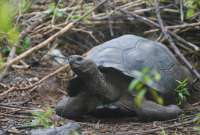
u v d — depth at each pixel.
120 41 9.92
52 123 9.00
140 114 9.41
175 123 9.30
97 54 9.63
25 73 12.38
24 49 12.18
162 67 9.80
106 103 9.40
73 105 9.49
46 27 12.70
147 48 9.89
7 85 11.60
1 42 12.11
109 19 13.13
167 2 13.48
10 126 9.04
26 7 12.63
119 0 13.62
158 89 9.40
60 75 12.05
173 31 12.86
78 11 13.27
